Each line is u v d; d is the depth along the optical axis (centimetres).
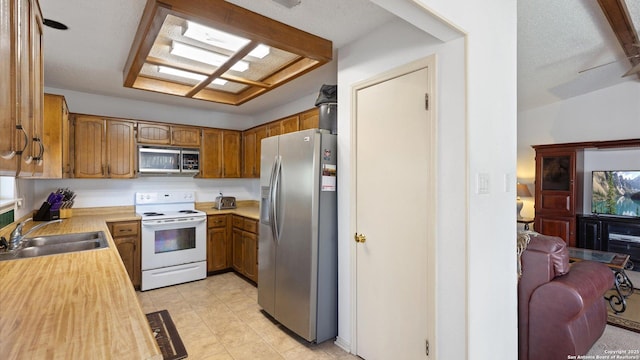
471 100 168
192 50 245
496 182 190
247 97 358
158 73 305
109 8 192
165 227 372
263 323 285
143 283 357
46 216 323
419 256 189
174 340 254
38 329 97
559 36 318
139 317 107
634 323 279
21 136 100
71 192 361
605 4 253
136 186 414
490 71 185
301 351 239
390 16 203
